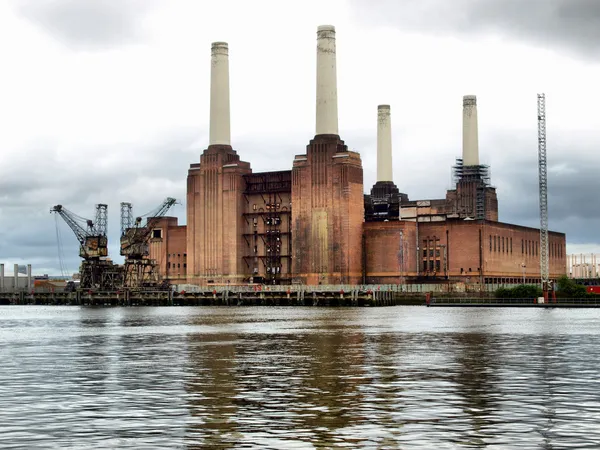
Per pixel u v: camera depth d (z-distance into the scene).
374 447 31.09
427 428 34.38
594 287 184.62
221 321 124.44
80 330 103.81
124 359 63.25
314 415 37.44
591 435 32.91
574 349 69.19
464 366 56.34
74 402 41.47
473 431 33.72
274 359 62.22
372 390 44.91
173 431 34.12
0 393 44.69
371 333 91.56
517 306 176.50
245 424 35.47
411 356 63.84
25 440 32.66
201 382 48.72
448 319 123.56
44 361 62.16
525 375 51.09
